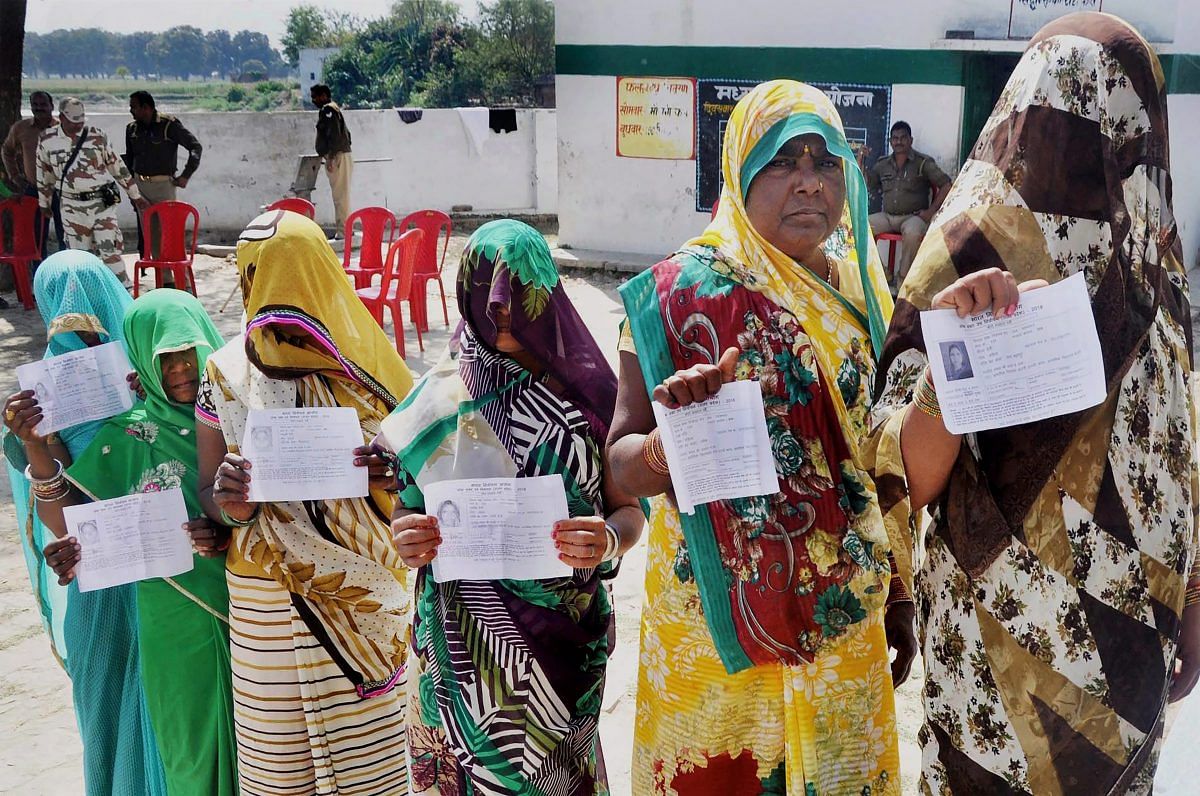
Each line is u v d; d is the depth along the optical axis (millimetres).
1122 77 2045
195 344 3039
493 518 2416
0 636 4789
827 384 2273
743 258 2305
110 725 3234
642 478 2240
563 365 2490
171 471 3045
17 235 11438
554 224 17828
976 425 1963
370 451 2770
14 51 12992
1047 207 2064
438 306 11445
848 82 10703
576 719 2582
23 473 3121
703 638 2371
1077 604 2117
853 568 2281
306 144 16766
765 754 2385
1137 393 2107
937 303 1974
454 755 2594
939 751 2338
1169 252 2184
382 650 2973
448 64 44031
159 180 12984
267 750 2953
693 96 11625
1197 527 2262
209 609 3008
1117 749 2166
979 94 10242
